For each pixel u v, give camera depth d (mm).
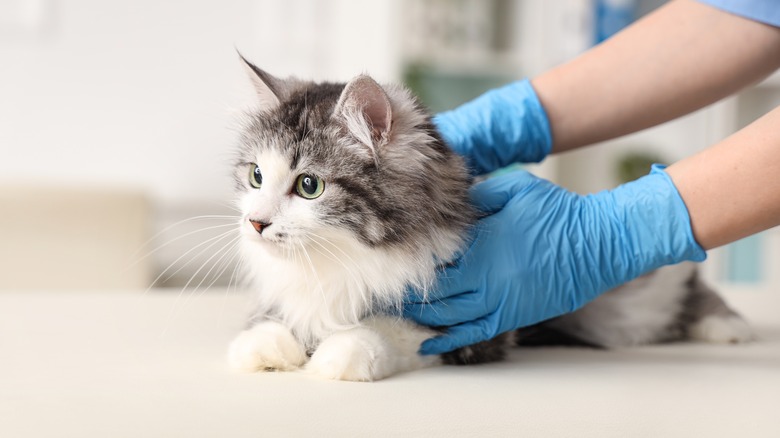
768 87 4477
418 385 1278
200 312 2068
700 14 1756
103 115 4488
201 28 4547
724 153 1476
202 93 4582
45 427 975
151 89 4520
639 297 1892
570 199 1574
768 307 2516
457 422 1030
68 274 2852
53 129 4441
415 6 4492
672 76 1777
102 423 994
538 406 1128
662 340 1963
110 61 4461
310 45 4691
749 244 4418
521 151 1867
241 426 985
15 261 2818
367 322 1480
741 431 1007
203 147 4566
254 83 1709
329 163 1471
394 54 4441
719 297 2025
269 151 1518
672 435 985
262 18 4621
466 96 4832
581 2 4539
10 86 4355
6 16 4293
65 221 2854
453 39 4594
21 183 2857
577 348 1816
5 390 1177
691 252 1502
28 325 1815
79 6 4383
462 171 1577
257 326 1502
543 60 4625
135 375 1305
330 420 1025
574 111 1839
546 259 1519
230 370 1368
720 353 1721
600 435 981
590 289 1557
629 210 1523
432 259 1467
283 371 1386
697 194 1469
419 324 1497
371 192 1452
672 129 4891
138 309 2105
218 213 4500
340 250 1459
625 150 4898
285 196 1491
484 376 1376
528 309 1529
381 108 1466
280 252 1470
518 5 4719
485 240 1522
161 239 4422
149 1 4465
